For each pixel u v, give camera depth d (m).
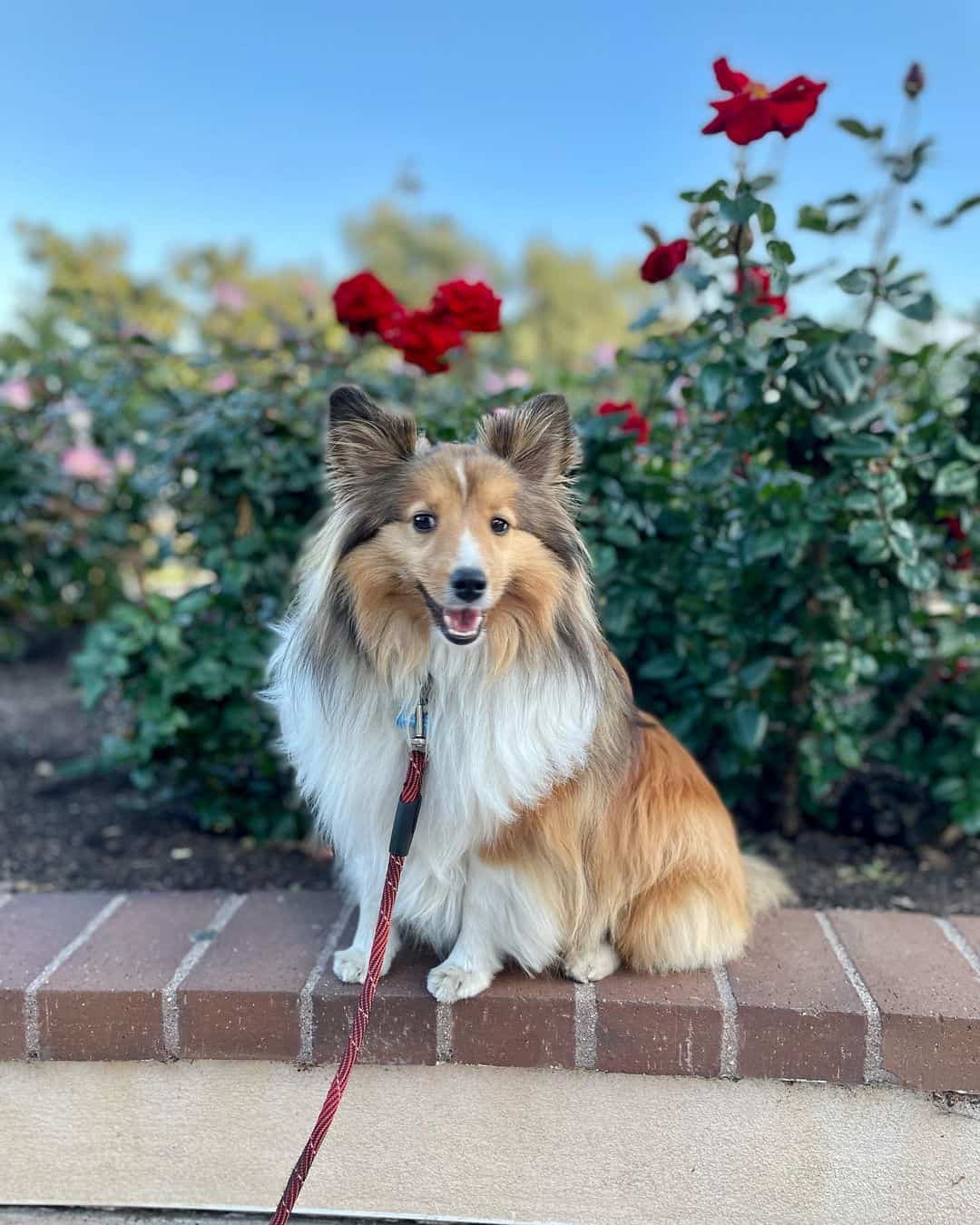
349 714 0.70
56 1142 0.77
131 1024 0.74
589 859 0.75
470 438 1.05
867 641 1.08
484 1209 0.76
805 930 0.86
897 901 1.00
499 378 1.45
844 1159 0.73
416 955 0.80
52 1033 0.74
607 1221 0.76
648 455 1.13
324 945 0.82
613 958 0.78
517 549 0.69
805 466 1.04
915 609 1.10
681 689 1.10
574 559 0.74
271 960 0.79
